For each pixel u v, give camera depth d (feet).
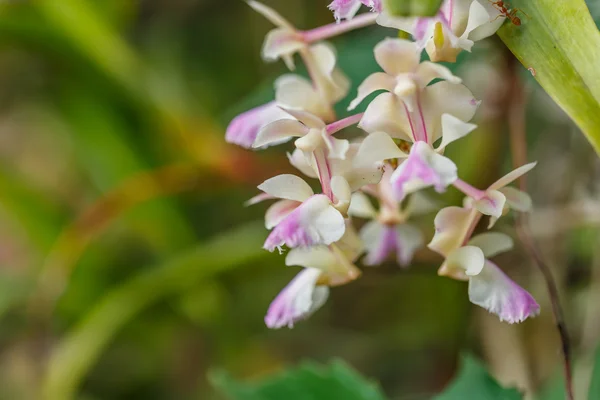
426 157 1.21
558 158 1.75
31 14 1.89
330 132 1.24
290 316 1.29
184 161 2.06
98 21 1.98
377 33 1.50
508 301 1.25
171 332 2.24
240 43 2.52
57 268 2.02
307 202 1.22
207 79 2.52
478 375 1.38
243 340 2.24
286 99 1.31
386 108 1.23
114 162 2.13
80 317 2.20
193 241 2.17
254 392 1.44
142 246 2.33
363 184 1.24
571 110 1.22
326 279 1.29
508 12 1.23
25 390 2.21
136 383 2.30
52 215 2.26
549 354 1.66
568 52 1.22
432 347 2.07
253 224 2.20
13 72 2.28
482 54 1.51
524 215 1.38
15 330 2.27
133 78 1.99
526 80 1.48
